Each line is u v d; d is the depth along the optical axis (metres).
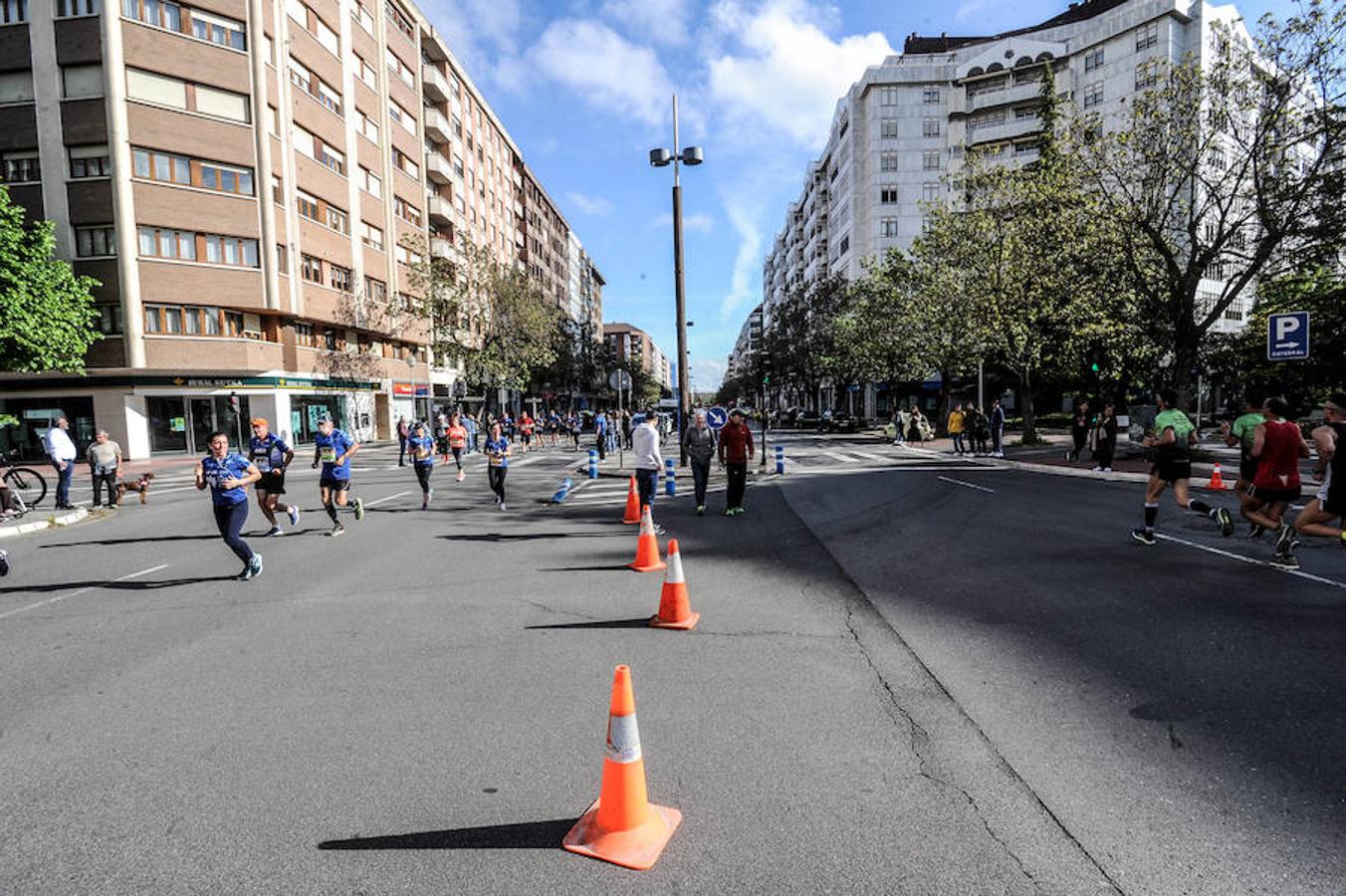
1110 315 22.11
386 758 3.29
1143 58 46.56
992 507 10.98
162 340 26.25
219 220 27.23
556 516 11.28
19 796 3.01
